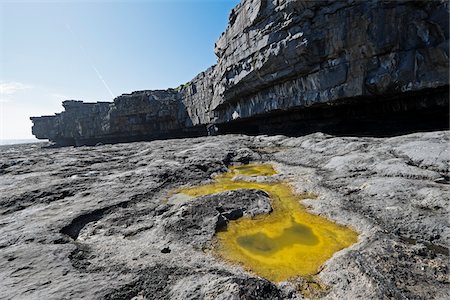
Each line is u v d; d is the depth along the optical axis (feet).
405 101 70.74
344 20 65.62
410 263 21.17
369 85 65.98
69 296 18.01
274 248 26.55
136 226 31.91
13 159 77.97
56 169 62.75
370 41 62.69
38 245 26.32
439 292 17.85
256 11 91.20
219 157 67.67
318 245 26.71
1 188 48.32
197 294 18.28
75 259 23.99
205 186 48.47
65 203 39.45
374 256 22.33
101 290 18.80
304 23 74.38
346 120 88.69
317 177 45.78
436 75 56.44
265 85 101.96
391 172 40.19
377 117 80.38
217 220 31.48
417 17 56.90
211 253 25.53
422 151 44.14
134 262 23.48
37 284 19.57
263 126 131.44
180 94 220.84
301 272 22.39
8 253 24.67
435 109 66.59
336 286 20.02
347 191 37.78
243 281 18.97
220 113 156.56
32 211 36.70
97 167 64.03
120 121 247.70
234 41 112.47
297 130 103.86
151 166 59.98
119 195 42.24
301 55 77.15
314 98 81.00
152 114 232.32
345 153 55.52
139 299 18.40
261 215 33.94
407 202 30.89
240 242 27.94
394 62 61.36
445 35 53.93
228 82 123.34
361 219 29.76
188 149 80.07
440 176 35.50
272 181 48.11
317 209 34.17
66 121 300.20
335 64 72.28
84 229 31.94
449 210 27.55
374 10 60.70
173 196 43.27
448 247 23.25
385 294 18.01
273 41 85.76
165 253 25.30
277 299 18.35
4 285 19.45
